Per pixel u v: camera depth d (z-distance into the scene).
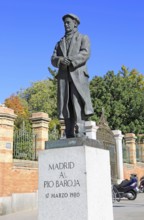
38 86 58.97
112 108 35.03
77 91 7.04
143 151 31.52
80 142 6.44
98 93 36.34
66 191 6.29
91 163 6.44
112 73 37.50
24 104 52.00
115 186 19.30
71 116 7.27
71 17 7.43
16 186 15.40
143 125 34.91
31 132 18.22
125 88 37.22
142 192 25.59
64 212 6.22
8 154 15.29
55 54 7.51
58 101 7.32
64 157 6.45
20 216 13.35
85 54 7.09
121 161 24.28
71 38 7.38
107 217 6.74
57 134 19.95
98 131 21.47
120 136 24.98
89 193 6.18
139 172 29.00
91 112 7.17
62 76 7.29
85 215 6.04
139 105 35.22
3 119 15.32
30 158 17.17
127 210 14.78
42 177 6.58
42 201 6.46
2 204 14.12
